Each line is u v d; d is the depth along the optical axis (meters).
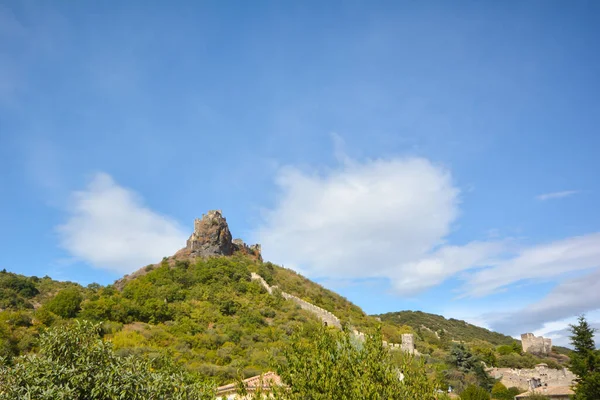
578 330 42.72
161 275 86.88
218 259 98.88
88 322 18.84
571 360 43.34
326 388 13.12
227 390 26.61
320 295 100.75
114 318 64.25
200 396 16.97
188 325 64.44
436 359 76.69
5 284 81.44
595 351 42.09
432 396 13.88
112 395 15.59
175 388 17.12
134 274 94.81
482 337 151.38
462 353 72.75
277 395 13.79
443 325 161.62
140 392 16.12
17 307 71.75
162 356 19.62
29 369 15.86
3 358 16.86
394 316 169.50
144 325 64.31
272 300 83.88
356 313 99.12
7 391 14.84
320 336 15.68
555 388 57.59
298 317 77.00
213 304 76.12
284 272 112.19
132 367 17.30
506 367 84.06
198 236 108.06
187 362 50.12
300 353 14.95
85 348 17.30
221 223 112.50
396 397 13.20
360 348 15.29
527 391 59.38
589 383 40.22
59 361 16.62
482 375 69.19
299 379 13.78
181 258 101.44
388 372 13.88
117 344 53.09
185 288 83.31
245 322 70.12
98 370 16.48
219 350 56.66
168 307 70.06
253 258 116.00
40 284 90.50
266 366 49.47
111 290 80.31
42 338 17.45
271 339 64.56
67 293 66.25
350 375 13.83
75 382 15.48
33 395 14.92
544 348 104.06
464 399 53.88
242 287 86.56
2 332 48.97
